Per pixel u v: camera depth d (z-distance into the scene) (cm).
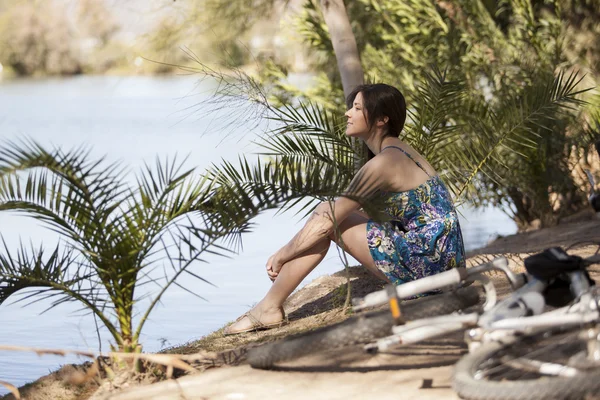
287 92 1020
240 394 373
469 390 294
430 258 472
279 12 1029
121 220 423
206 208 444
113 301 429
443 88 669
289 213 1415
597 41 1023
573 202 1020
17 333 670
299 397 362
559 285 354
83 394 438
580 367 302
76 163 405
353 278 680
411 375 374
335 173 475
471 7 1011
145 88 7331
